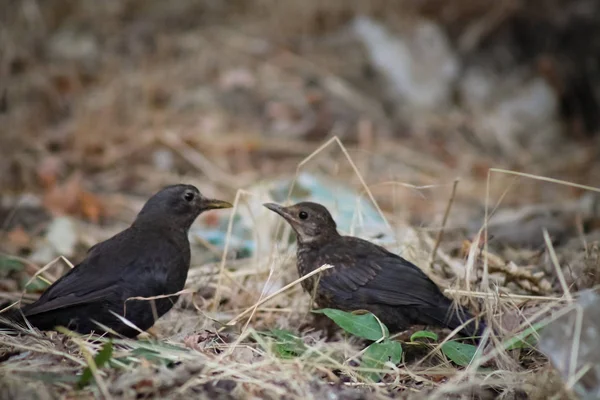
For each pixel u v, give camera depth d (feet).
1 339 26.58
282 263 32.76
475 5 64.54
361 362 26.94
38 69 59.00
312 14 64.03
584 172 54.54
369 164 53.06
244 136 54.24
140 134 53.72
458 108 60.49
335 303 30.71
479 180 52.80
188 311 32.68
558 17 63.87
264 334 28.99
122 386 23.80
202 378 24.53
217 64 60.44
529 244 37.96
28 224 43.65
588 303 25.12
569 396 23.93
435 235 38.83
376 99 59.21
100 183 49.98
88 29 64.03
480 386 25.61
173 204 30.71
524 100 61.05
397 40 61.87
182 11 65.92
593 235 36.96
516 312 28.48
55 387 24.17
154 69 59.93
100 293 28.07
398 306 29.91
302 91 58.49
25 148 52.08
